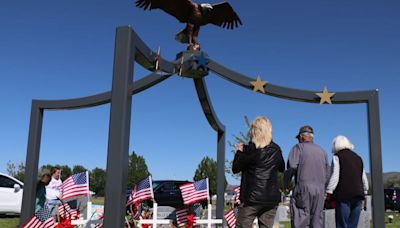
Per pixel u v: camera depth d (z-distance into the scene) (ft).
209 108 24.39
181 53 18.34
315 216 15.85
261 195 13.00
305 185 15.88
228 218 25.12
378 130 18.61
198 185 26.22
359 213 17.21
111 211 11.48
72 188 23.66
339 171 17.12
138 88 19.45
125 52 12.30
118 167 11.66
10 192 43.19
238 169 13.43
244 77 19.19
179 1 17.28
